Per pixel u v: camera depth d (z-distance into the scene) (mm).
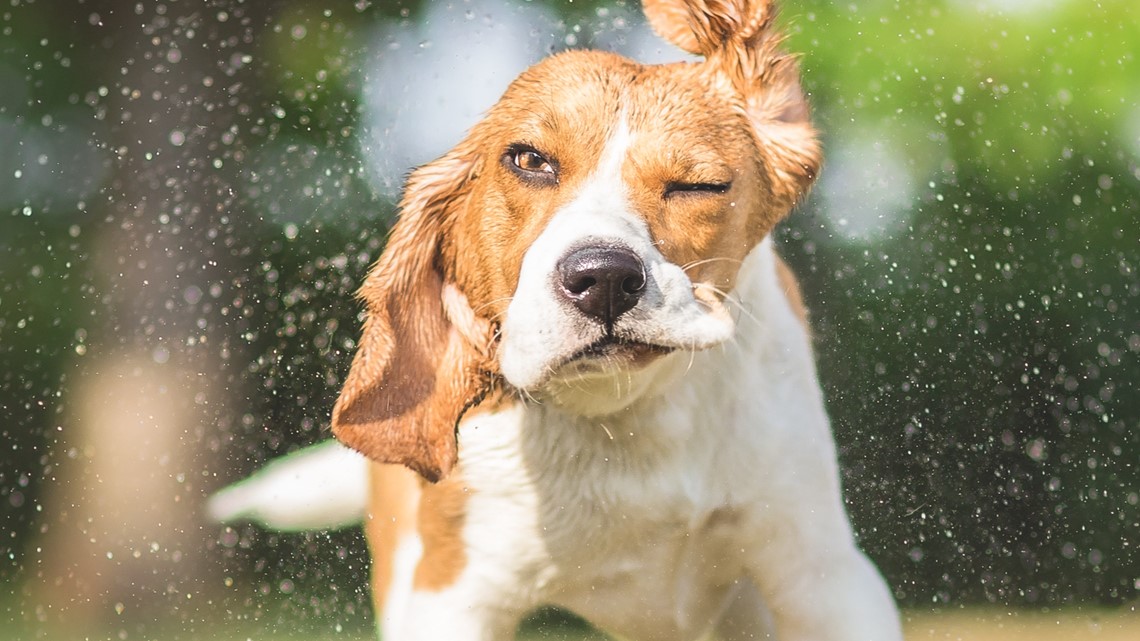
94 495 13023
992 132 14984
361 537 10102
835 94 14820
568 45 10625
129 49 15242
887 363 11422
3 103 15281
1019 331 13547
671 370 5953
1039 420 12727
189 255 14086
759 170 5945
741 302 6164
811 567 6266
